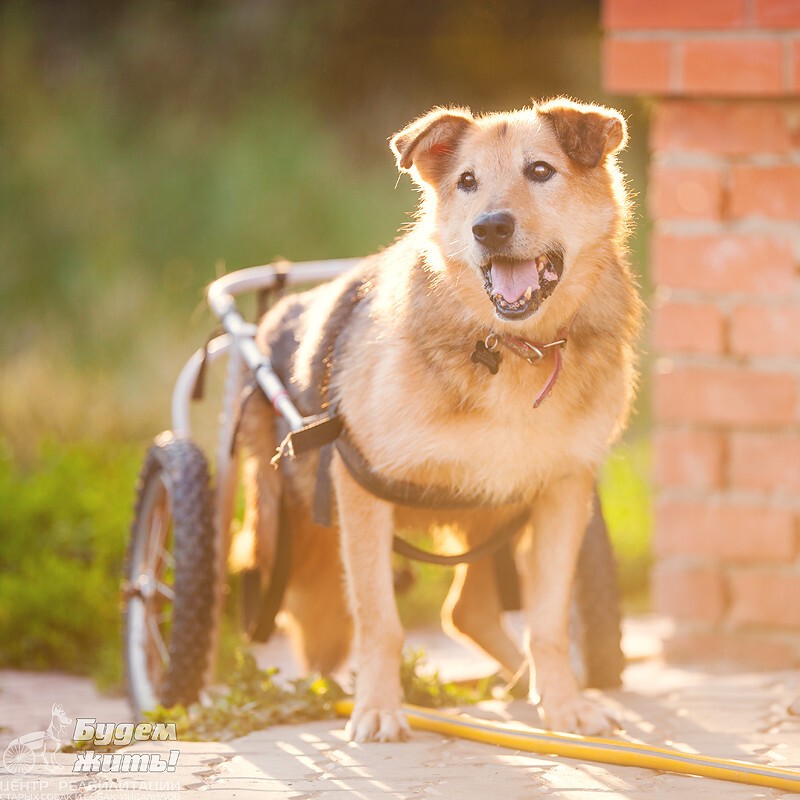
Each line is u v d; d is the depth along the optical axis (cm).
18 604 919
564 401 536
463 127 564
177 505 647
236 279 718
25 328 1881
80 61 2439
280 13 2466
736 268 736
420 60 2439
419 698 608
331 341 596
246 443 688
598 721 532
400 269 568
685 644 761
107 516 1055
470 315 534
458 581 689
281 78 2430
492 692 675
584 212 543
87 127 2292
